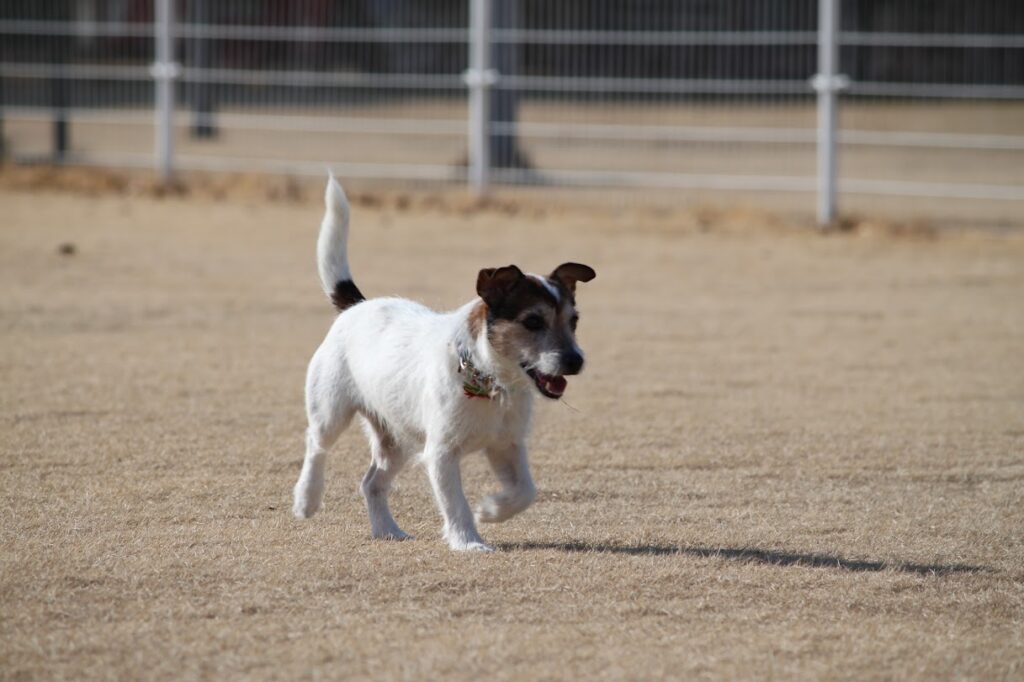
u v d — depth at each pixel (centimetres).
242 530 789
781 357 1359
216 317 1491
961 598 689
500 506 773
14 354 1274
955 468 970
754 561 743
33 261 1808
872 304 1672
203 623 628
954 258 2044
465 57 2575
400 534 797
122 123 2811
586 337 1441
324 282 904
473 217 2369
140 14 2847
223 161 2694
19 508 819
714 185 2538
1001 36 2308
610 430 1062
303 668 578
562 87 2506
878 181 2758
